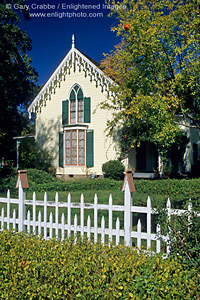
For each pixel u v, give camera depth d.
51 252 3.45
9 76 28.59
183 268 3.21
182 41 8.53
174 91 8.82
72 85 20.73
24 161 22.31
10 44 27.73
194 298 2.69
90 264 3.08
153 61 8.67
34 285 2.96
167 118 8.32
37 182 15.17
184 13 8.44
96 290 2.71
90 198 11.09
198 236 3.32
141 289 2.67
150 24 8.68
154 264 2.93
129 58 8.94
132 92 9.62
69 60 20.91
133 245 5.09
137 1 9.21
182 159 18.55
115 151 18.47
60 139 20.95
